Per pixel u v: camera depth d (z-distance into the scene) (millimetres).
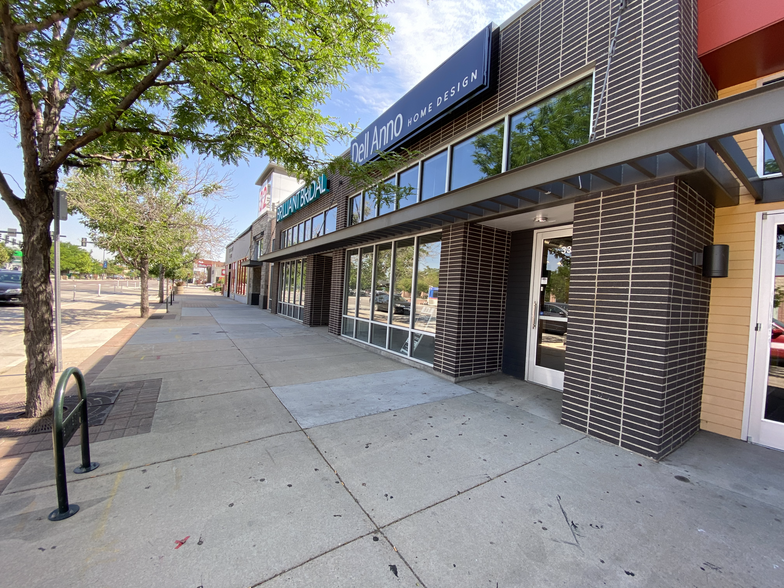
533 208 4348
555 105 4504
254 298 22297
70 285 37219
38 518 2193
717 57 3529
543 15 4594
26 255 3588
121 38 3309
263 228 19875
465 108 5652
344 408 4277
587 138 4164
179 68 3391
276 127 3996
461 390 5148
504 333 6168
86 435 2736
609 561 2025
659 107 3338
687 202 3350
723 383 3859
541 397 4914
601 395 3631
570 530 2270
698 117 2398
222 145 4211
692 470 3066
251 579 1809
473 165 5629
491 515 2389
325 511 2367
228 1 2707
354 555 2000
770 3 3117
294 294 14141
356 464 2990
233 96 3697
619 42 3711
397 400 4625
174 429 3535
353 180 4633
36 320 3613
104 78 3221
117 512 2275
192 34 2719
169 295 20062
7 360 6117
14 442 3150
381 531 2201
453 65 5609
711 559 2066
